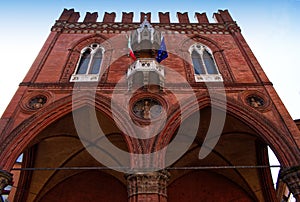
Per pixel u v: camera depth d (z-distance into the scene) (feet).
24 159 55.01
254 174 56.90
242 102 46.80
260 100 47.55
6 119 42.32
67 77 52.01
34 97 46.75
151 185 35.83
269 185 55.06
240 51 59.98
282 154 39.24
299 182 35.83
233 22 69.72
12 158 38.06
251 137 54.24
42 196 57.77
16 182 62.08
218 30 67.10
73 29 65.46
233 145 56.80
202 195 59.11
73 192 59.00
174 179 60.64
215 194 59.11
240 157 58.13
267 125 42.83
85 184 60.08
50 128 50.39
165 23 68.80
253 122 44.01
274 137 41.34
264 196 55.36
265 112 45.24
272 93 48.47
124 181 60.08
